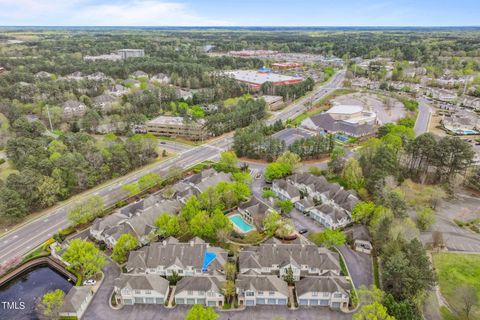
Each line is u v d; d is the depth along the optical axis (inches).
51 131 7721.5
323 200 4805.6
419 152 5315.0
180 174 5565.9
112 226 4114.2
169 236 4030.5
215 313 2974.9
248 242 4023.1
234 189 4744.1
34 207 4749.0
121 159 5733.3
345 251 3853.3
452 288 3324.3
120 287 3144.7
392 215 3907.5
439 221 4439.0
